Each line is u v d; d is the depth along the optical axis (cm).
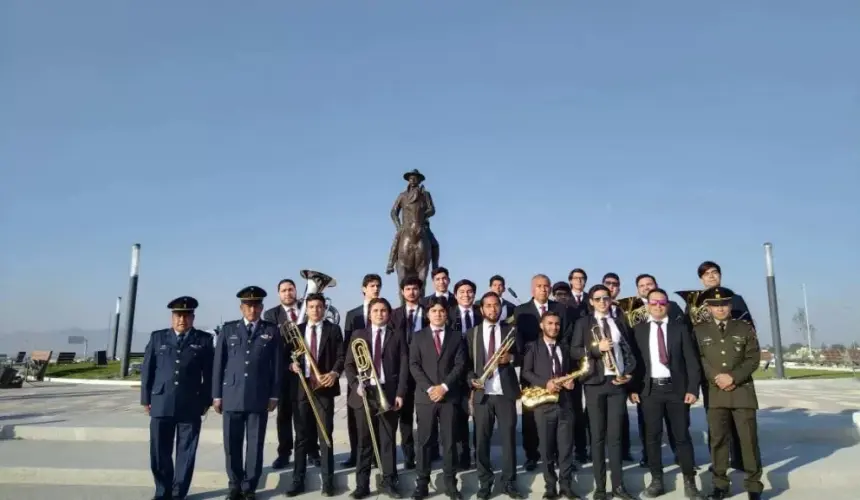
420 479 599
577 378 610
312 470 660
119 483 663
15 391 1614
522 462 701
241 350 616
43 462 698
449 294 774
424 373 604
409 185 1015
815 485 643
